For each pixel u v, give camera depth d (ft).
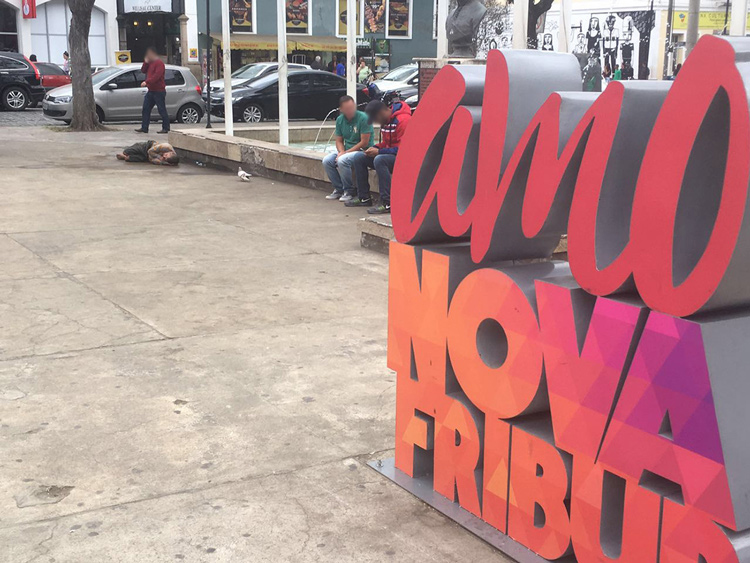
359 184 33.55
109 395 14.24
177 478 11.44
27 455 11.99
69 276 22.09
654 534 8.34
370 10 131.03
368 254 25.58
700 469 7.80
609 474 8.86
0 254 24.40
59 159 46.70
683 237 7.95
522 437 9.86
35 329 17.65
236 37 127.85
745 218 7.22
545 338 9.34
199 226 29.32
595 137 8.59
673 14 89.66
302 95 72.13
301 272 23.15
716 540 7.75
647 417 8.25
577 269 8.90
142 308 19.36
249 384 14.89
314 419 13.50
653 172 7.97
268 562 9.55
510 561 9.75
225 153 44.88
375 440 12.83
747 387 7.86
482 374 10.28
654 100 8.63
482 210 10.05
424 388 11.32
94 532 10.05
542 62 9.87
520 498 9.98
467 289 10.39
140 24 132.46
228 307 19.62
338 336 17.70
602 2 93.91
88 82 63.52
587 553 9.14
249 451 12.32
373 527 10.39
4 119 72.33
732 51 7.24
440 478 11.21
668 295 7.90
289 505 10.82
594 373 8.80
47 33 129.70
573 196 8.84
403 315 11.59
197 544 9.87
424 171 11.10
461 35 41.60
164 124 63.57
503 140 9.65
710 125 7.66
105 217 30.55
